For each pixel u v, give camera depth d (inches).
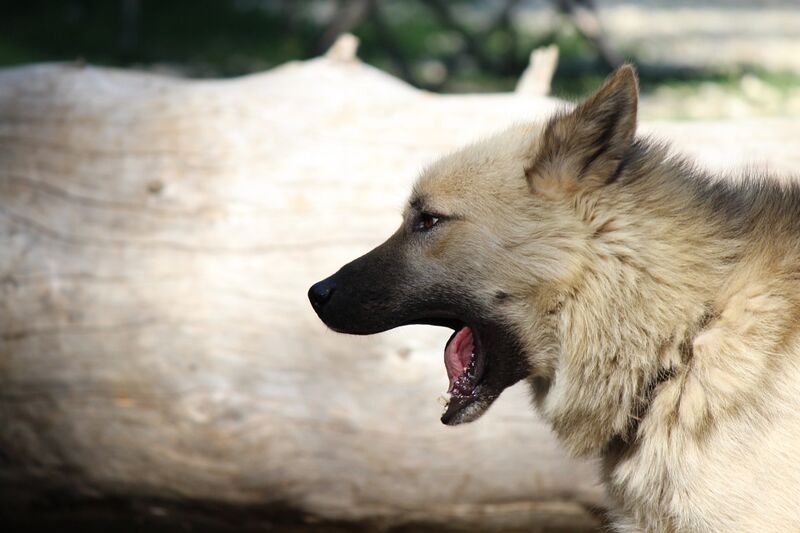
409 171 446.9
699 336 318.0
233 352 425.1
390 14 1636.3
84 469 437.4
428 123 462.0
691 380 315.6
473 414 347.9
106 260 440.1
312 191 443.2
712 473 308.8
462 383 350.6
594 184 322.7
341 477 421.7
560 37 1393.9
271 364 423.5
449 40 1435.8
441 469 419.2
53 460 439.8
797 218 331.6
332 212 439.5
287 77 490.3
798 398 303.7
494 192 332.2
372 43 1391.5
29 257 445.4
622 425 327.6
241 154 452.1
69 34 1339.8
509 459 417.7
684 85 1083.9
